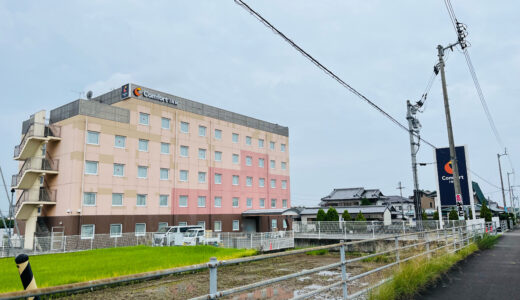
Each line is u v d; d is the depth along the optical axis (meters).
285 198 46.28
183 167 34.06
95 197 27.12
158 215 31.19
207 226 35.44
